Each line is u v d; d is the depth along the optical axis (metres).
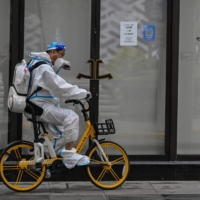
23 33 22.34
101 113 23.02
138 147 23.22
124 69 23.05
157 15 23.02
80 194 20.41
